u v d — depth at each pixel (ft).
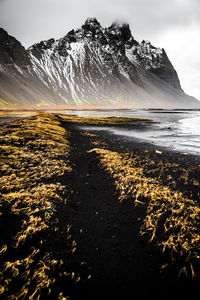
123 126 176.35
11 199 22.20
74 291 12.82
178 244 17.34
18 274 12.80
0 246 14.99
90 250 17.29
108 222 22.44
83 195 30.25
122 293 13.20
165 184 36.22
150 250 17.46
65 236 18.57
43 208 21.90
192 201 26.89
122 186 31.30
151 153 67.67
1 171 33.73
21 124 104.78
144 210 24.02
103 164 44.29
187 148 79.41
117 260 16.33
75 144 78.64
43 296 11.89
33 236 16.85
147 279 14.43
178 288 13.64
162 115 380.58
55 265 14.38
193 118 297.53
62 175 37.78
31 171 36.27
